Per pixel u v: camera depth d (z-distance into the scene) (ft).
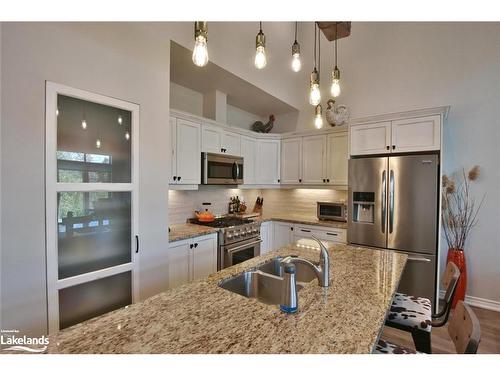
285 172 13.71
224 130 11.43
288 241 12.60
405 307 5.37
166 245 7.25
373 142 9.90
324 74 13.08
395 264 5.43
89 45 5.57
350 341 2.78
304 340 2.78
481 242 9.57
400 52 11.14
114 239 6.14
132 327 3.00
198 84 10.89
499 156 9.27
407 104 11.01
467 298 9.77
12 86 4.50
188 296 3.85
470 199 9.73
